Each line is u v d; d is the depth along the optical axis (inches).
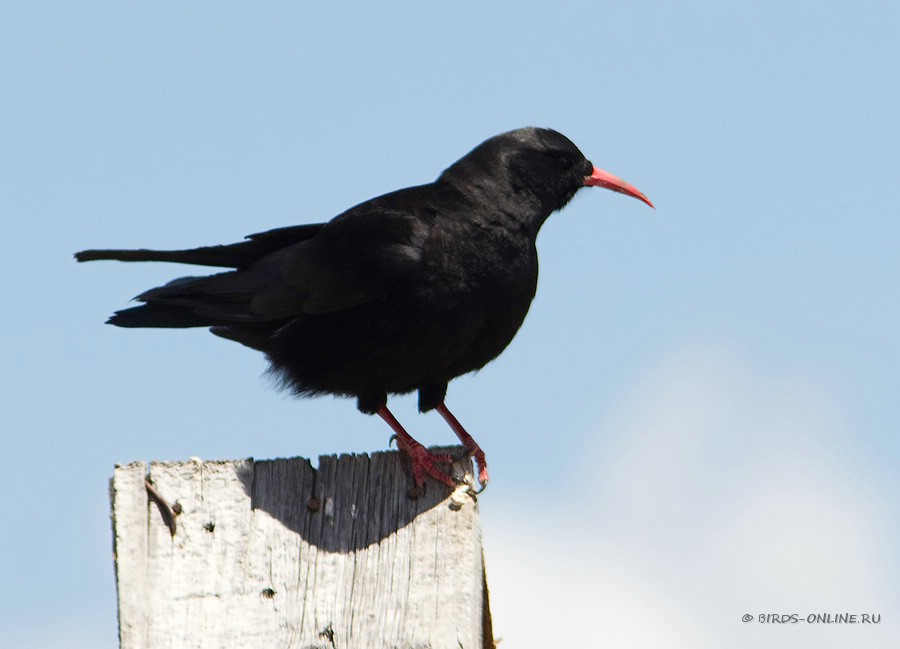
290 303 510.3
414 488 400.5
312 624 371.6
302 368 518.3
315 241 521.7
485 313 503.8
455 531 391.9
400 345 499.5
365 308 500.1
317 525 393.4
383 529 394.3
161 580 373.4
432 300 494.6
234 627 368.2
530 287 521.3
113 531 382.9
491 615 404.2
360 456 406.6
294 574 382.3
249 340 544.4
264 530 388.5
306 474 401.4
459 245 499.8
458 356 512.1
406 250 493.7
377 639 369.1
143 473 390.6
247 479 397.4
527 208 530.9
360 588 381.4
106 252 531.5
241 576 378.3
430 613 374.6
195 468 395.5
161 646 361.1
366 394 520.4
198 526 385.4
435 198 516.7
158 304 535.2
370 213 510.0
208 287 532.4
